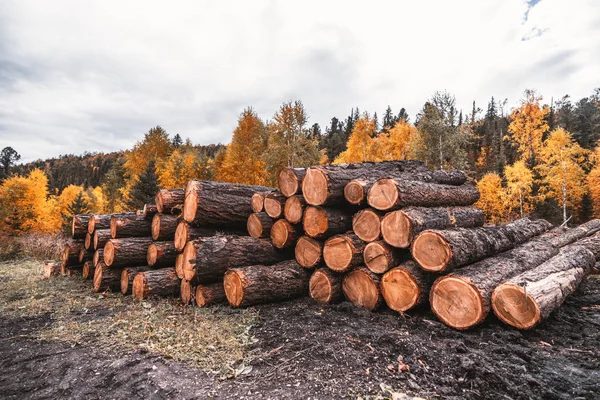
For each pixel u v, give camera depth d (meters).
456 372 2.70
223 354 3.15
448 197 5.61
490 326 3.68
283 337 3.48
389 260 4.21
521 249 5.10
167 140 31.98
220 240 4.90
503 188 24.45
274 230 5.38
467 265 4.17
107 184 28.92
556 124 40.25
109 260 5.88
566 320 4.18
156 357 3.18
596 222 9.09
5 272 8.38
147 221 6.60
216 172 24.39
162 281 5.45
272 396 2.46
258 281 4.54
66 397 2.61
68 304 5.21
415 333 3.57
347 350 3.08
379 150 27.72
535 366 2.92
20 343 3.68
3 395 2.66
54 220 23.05
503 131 49.25
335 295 4.64
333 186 4.71
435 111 21.38
